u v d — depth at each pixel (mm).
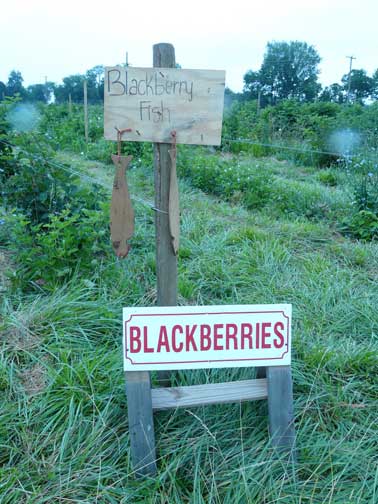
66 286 3338
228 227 5004
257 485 1995
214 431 2291
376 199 5383
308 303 3471
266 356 2139
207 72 2037
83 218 3869
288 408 2166
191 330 2080
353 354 2865
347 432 2332
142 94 2037
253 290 3631
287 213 5879
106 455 2156
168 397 2143
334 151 10297
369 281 3953
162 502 1943
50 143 4148
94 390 2436
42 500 1915
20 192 3959
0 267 3637
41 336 2844
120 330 2949
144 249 4113
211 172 7074
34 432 2234
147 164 7754
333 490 2014
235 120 13914
